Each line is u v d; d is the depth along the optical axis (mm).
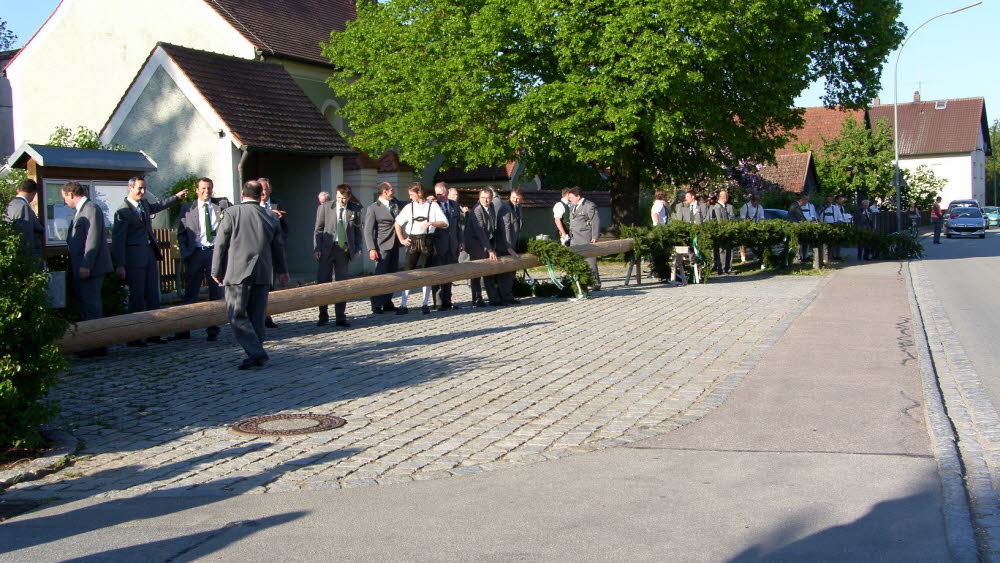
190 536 4848
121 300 11766
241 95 21688
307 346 11328
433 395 8352
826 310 14023
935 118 82562
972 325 12781
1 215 6730
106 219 13422
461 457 6285
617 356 10344
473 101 24281
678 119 22922
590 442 6633
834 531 4711
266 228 9883
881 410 7383
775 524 4828
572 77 23281
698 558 4383
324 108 29109
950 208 49781
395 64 27000
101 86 29078
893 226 41938
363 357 10461
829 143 48188
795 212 24453
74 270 10586
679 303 15586
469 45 24469
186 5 27078
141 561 4516
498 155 24828
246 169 24031
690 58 22359
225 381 9148
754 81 24391
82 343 9805
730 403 7785
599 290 17969
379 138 26719
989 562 4285
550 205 36656
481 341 11594
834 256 25438
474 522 4953
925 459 5992
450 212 15070
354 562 4422
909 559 4328
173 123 20891
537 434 6887
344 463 6195
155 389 8781
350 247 13367
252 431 7074
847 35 28672
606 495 5375
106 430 7234
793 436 6652
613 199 28438
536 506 5203
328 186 23516
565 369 9570
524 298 17016
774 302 15344
